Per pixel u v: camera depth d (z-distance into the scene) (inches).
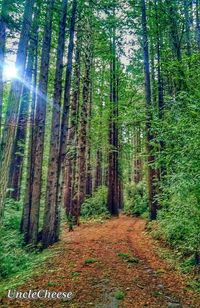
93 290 252.2
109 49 878.4
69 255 379.6
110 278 282.8
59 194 487.5
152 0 681.0
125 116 597.0
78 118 786.8
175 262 347.3
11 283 274.1
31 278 283.3
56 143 466.9
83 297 237.6
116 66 993.5
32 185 474.3
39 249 430.6
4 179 320.8
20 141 713.0
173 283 282.2
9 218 502.3
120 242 476.7
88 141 1026.7
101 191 1046.4
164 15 634.8
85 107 746.8
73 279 279.3
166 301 237.6
